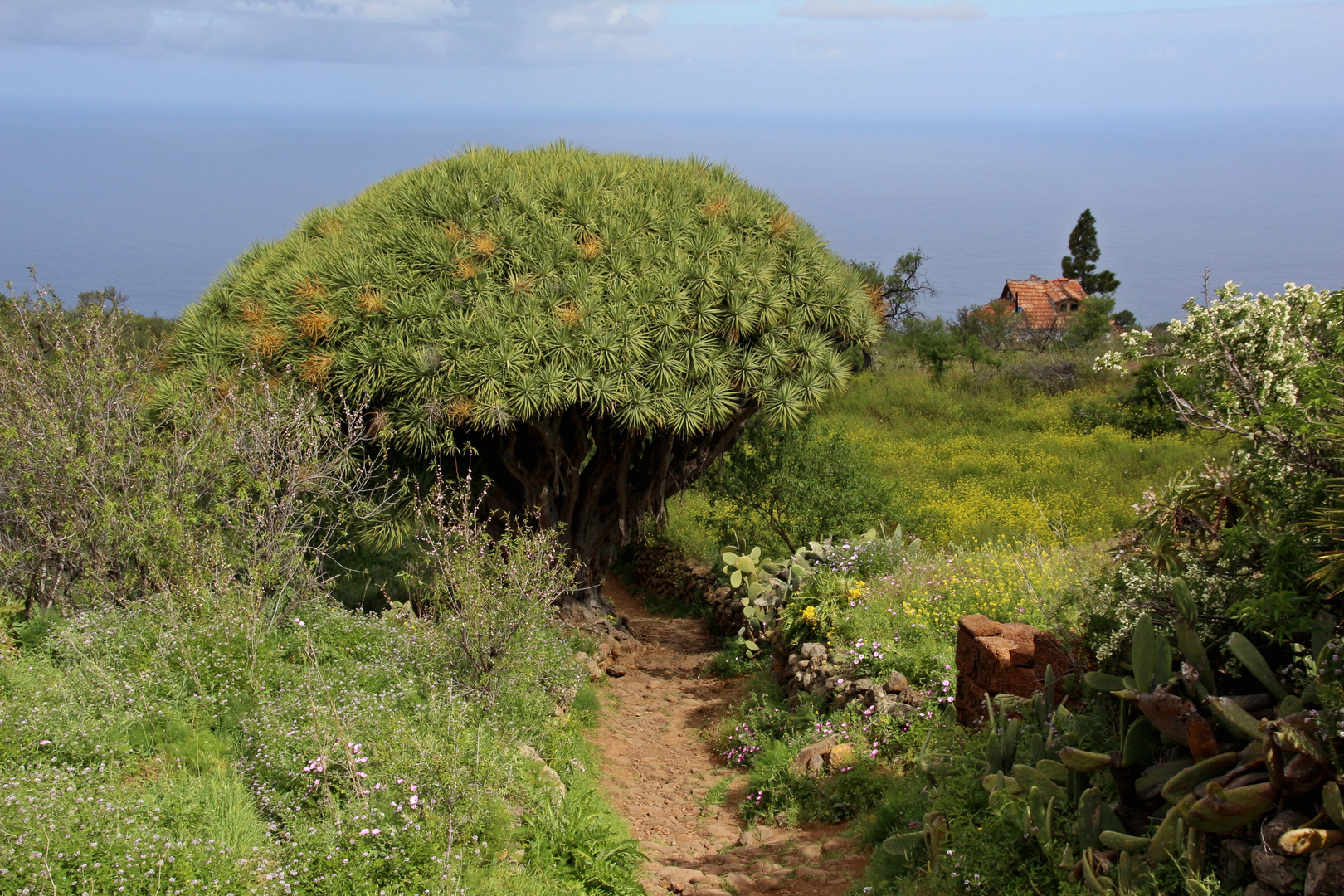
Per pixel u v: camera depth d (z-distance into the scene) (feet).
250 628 21.09
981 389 90.12
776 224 41.57
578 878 16.49
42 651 20.77
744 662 36.09
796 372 39.32
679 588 52.60
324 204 42.75
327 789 14.99
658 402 35.86
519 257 36.88
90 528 23.76
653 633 46.14
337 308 34.99
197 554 23.66
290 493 26.12
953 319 132.87
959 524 46.14
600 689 34.17
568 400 34.58
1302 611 12.76
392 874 13.69
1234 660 13.92
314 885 13.12
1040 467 59.26
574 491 40.68
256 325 35.27
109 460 23.98
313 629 24.64
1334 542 12.46
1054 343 114.83
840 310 40.29
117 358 26.43
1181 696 13.19
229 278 39.24
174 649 19.93
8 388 24.50
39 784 13.26
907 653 24.71
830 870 17.19
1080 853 12.84
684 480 43.60
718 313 37.78
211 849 12.67
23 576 23.71
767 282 38.70
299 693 18.83
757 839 20.08
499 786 17.63
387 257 36.29
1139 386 71.15
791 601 32.81
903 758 20.62
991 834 14.06
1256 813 10.77
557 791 19.52
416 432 33.30
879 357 99.40
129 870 11.75
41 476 23.76
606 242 38.27
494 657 23.00
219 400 31.17
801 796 21.36
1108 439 67.15
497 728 20.94
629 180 41.50
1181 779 11.82
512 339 34.96
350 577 37.17
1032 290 172.96
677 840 20.97
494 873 14.88
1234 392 14.83
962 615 25.99
